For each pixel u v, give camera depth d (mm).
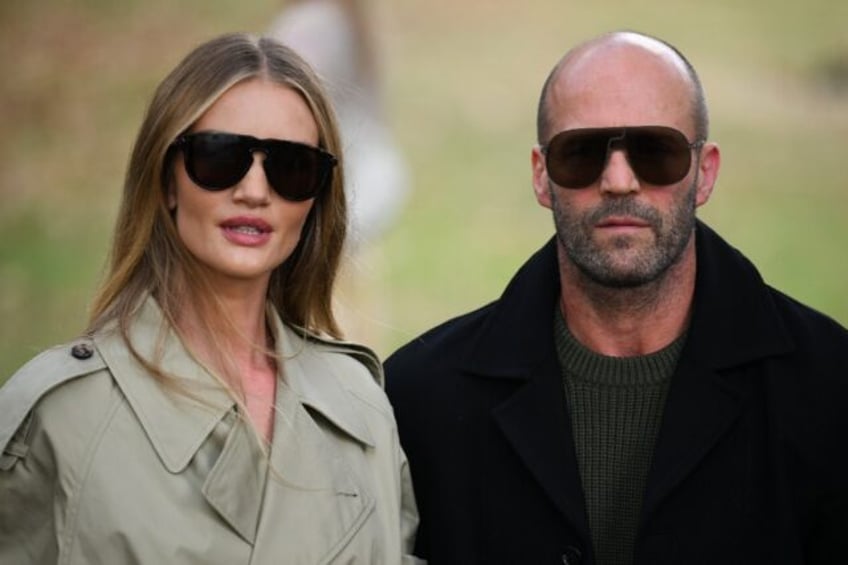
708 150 13938
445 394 14227
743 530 13367
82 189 40531
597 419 13703
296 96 12258
